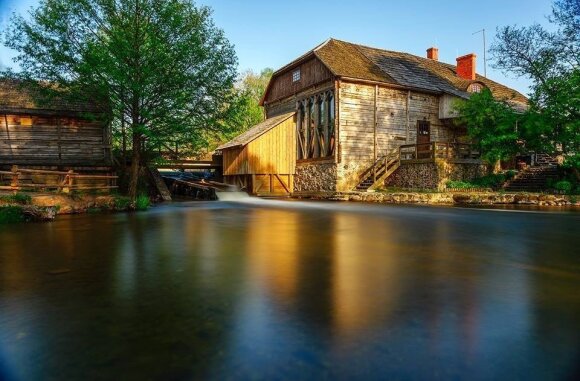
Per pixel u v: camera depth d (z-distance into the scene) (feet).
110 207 45.29
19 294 12.01
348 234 25.61
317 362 7.41
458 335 8.72
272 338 8.52
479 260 17.12
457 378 6.86
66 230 27.99
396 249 19.88
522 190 58.08
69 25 47.03
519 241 22.53
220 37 52.54
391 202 57.36
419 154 65.62
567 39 50.44
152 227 29.73
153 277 14.02
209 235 25.23
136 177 52.60
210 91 52.65
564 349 8.04
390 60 79.82
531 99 52.80
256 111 131.54
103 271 14.98
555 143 53.57
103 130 60.03
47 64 46.42
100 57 43.55
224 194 73.10
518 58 53.62
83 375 6.98
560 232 26.40
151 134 48.03
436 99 76.28
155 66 47.01
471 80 77.92
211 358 7.57
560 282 13.38
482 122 59.11
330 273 14.64
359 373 6.98
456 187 58.65
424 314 10.11
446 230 27.61
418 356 7.69
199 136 54.49
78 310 10.47
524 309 10.52
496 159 58.44
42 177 55.98
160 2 48.78
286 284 13.02
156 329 9.08
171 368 7.18
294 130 80.07
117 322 9.56
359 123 68.64
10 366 7.34
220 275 14.29
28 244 21.68
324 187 70.38
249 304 10.90
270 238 23.81
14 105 54.34
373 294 11.86
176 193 83.25
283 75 84.94
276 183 78.38
